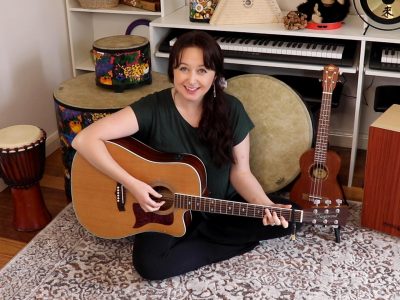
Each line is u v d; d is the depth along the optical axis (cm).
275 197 219
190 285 196
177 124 200
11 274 203
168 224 198
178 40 188
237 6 259
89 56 319
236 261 207
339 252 212
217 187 208
